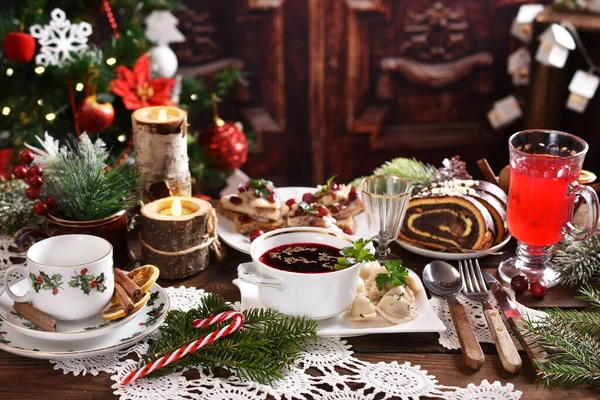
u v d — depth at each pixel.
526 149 1.11
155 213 1.10
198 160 1.81
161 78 1.61
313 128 2.40
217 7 2.24
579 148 1.08
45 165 1.11
